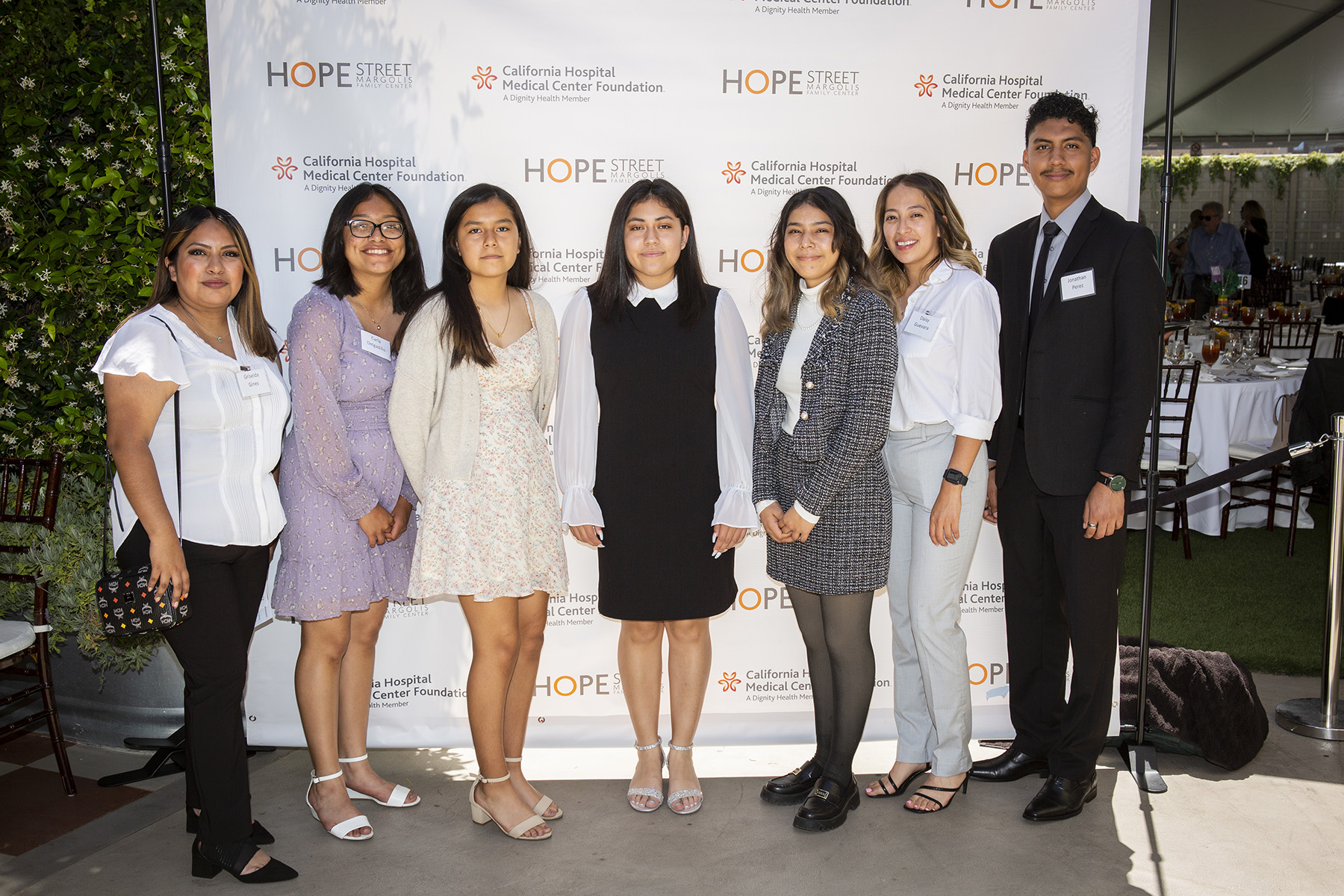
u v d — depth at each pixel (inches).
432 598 115.0
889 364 90.9
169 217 107.0
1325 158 409.1
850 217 93.1
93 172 119.6
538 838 96.9
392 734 116.4
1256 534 214.5
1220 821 99.2
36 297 124.7
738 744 119.1
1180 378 188.1
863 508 93.8
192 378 83.8
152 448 83.3
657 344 94.9
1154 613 163.5
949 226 95.8
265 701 116.0
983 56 110.0
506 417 93.2
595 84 108.9
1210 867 90.2
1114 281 93.6
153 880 89.9
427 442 93.3
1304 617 161.2
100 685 121.2
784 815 102.0
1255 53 328.8
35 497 111.8
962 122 110.8
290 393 92.4
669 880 88.8
